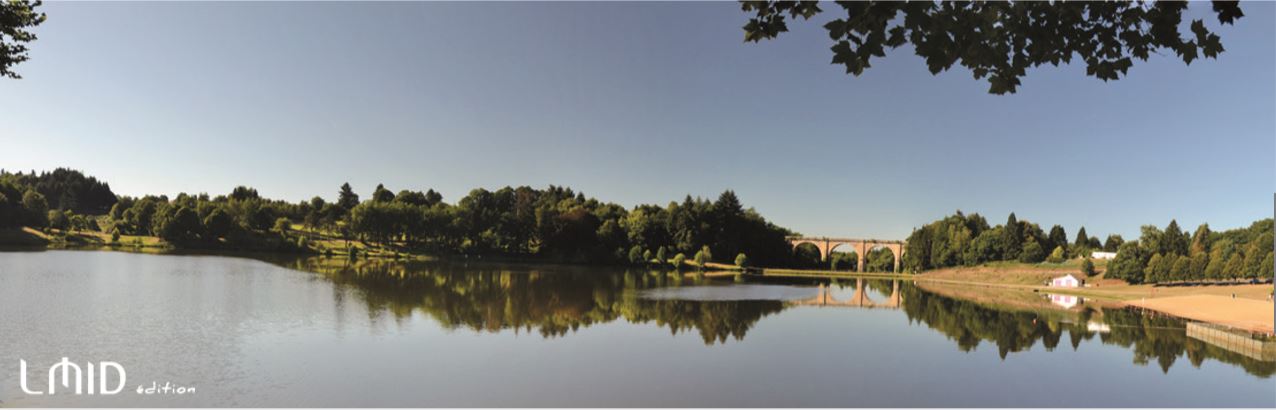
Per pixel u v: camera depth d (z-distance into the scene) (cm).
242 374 2291
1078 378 2605
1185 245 10250
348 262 9856
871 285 9238
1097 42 682
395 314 3850
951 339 3547
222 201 18538
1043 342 3541
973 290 8762
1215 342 3625
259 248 12206
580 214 13325
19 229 12731
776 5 652
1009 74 690
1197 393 2406
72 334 2892
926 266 14212
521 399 2092
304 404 1980
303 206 16500
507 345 2931
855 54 627
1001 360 2938
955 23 628
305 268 7938
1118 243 16588
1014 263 12306
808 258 15850
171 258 9088
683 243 12925
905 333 3756
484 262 11588
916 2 578
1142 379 2605
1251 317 4978
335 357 2588
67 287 4750
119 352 2566
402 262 10612
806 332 3688
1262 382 2577
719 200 13900
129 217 14312
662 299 5616
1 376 2166
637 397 2150
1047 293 8256
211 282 5500
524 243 13550
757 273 11512
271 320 3456
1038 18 668
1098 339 3703
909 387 2388
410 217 12912
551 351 2822
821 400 2183
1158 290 8225
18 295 4172
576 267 11006
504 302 4847
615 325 3744
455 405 2012
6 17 1423
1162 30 650
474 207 14075
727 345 3122
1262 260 8069
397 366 2467
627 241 13162
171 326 3173
